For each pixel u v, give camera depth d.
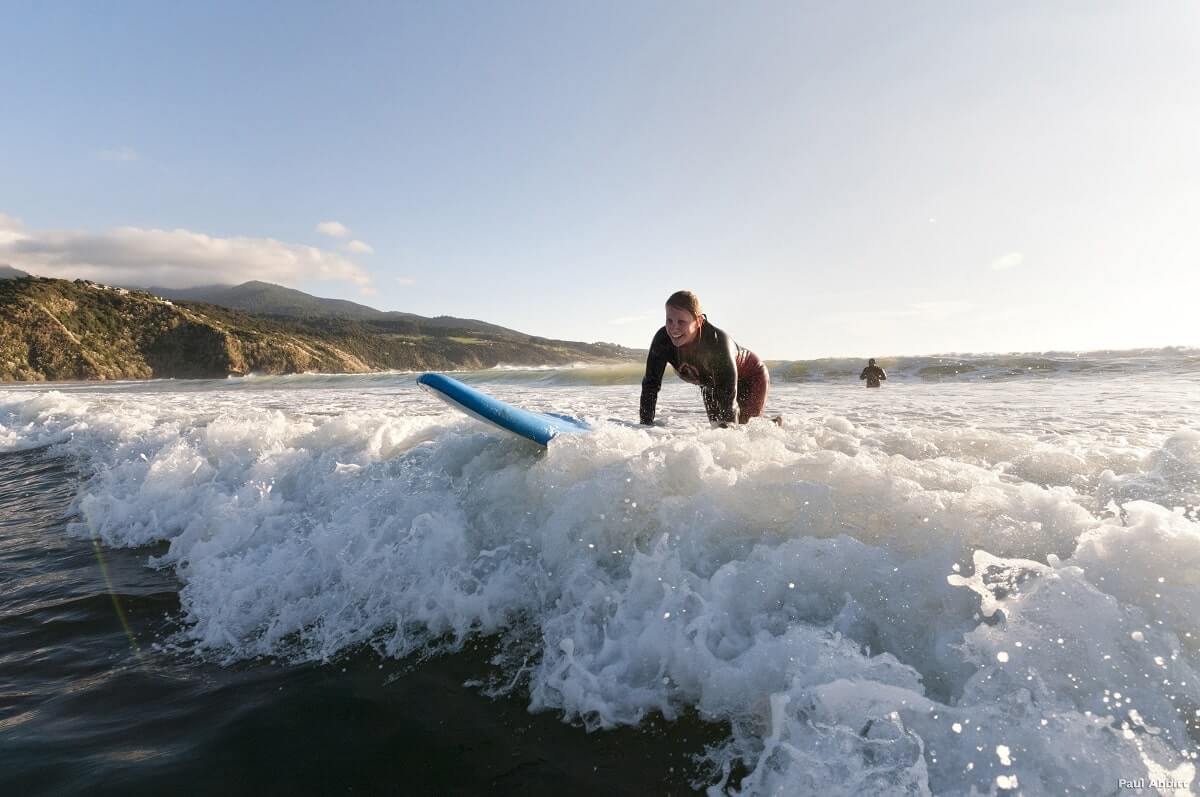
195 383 31.09
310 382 24.94
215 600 2.41
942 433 3.36
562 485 2.37
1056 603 1.36
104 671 1.96
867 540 1.78
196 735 1.59
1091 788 1.06
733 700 1.47
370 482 3.03
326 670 1.87
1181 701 1.16
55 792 1.39
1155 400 7.26
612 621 1.78
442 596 2.11
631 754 1.41
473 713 1.61
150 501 3.67
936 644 1.42
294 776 1.42
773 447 2.48
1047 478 2.39
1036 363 16.19
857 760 1.19
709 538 1.93
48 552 3.15
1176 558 1.39
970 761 1.14
